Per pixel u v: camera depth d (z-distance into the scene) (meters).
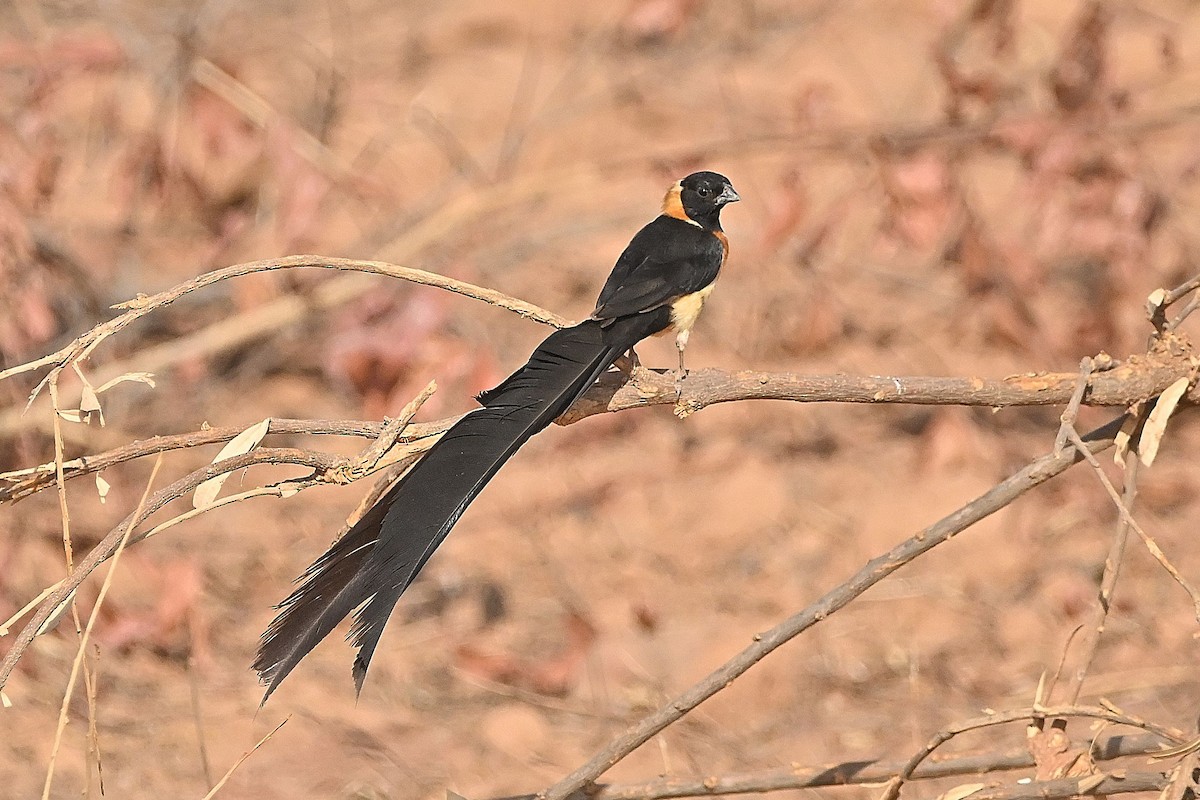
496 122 19.27
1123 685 10.44
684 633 11.44
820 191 17.27
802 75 20.28
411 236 14.34
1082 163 13.46
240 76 14.21
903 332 15.50
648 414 14.84
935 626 11.42
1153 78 18.84
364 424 6.43
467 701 10.64
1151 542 6.09
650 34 17.30
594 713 10.50
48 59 12.87
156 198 15.73
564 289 16.34
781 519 13.02
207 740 9.92
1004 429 14.22
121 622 10.63
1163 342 6.91
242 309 13.52
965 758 7.26
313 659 11.18
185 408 14.31
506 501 13.55
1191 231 15.75
